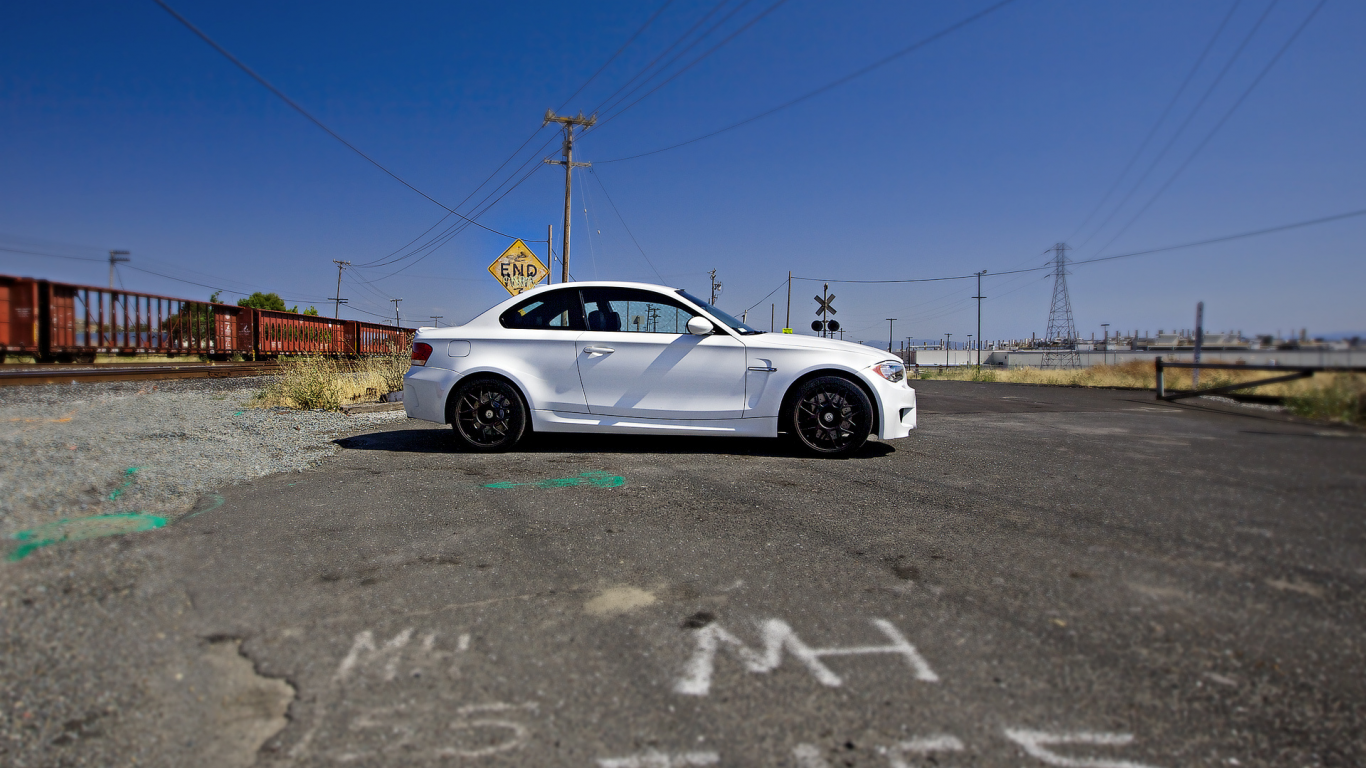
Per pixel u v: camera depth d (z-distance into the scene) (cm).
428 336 562
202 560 276
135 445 520
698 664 196
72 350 1423
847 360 514
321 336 2298
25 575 255
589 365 537
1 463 427
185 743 160
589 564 274
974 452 514
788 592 246
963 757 155
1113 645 202
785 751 158
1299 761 151
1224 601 217
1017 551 279
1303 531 210
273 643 208
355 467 471
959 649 203
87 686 183
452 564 274
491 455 524
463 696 180
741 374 525
